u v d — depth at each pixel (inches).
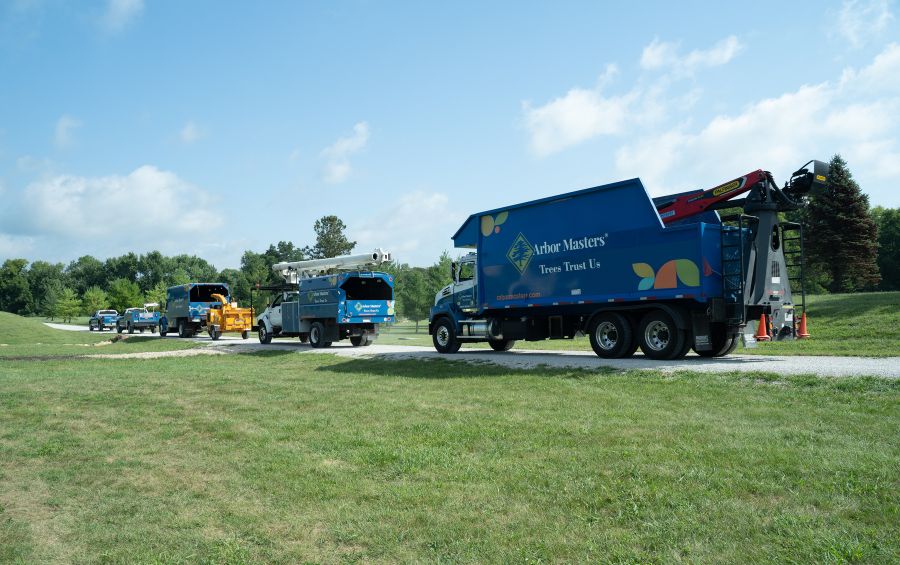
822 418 322.3
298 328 1064.8
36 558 189.2
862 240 2058.3
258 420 382.9
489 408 394.6
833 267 2110.0
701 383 446.3
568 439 299.7
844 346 831.7
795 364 510.0
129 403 459.8
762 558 166.1
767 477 229.9
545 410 378.0
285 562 178.7
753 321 580.1
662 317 598.2
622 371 515.5
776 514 195.3
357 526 202.2
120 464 290.4
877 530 179.6
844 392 384.5
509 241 735.1
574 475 243.9
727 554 169.2
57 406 452.1
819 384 405.1
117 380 593.3
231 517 215.8
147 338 1595.7
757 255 574.6
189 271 5610.2
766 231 578.6
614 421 335.0
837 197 2078.0
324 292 1003.3
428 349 905.5
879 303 1268.5
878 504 199.0
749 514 195.8
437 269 1742.1
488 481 242.5
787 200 580.4
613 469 248.5
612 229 630.5
